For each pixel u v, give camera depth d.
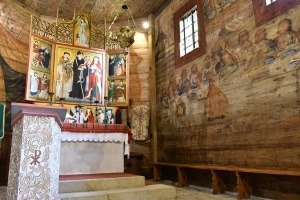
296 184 4.58
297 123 4.57
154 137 9.37
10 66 7.95
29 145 2.61
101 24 10.74
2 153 6.79
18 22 8.51
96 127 5.73
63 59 7.89
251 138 5.48
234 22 6.25
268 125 5.12
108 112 8.04
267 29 5.33
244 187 5.42
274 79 5.09
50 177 2.71
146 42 10.55
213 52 6.90
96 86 8.17
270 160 5.02
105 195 4.25
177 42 8.66
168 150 8.65
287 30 4.90
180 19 8.69
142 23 10.64
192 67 7.75
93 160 5.77
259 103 5.37
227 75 6.33
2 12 7.95
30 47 7.26
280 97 4.93
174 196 4.97
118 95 8.27
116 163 5.96
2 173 6.72
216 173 6.16
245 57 5.84
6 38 7.97
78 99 7.85
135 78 10.15
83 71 8.09
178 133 8.17
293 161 4.59
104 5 9.72
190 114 7.66
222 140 6.31
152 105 9.65
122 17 10.62
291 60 4.78
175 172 8.35
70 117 7.52
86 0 9.34
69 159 5.55
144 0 9.53
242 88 5.84
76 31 8.26
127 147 6.02
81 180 4.59
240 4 6.11
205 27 7.30
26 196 2.51
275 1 5.20
